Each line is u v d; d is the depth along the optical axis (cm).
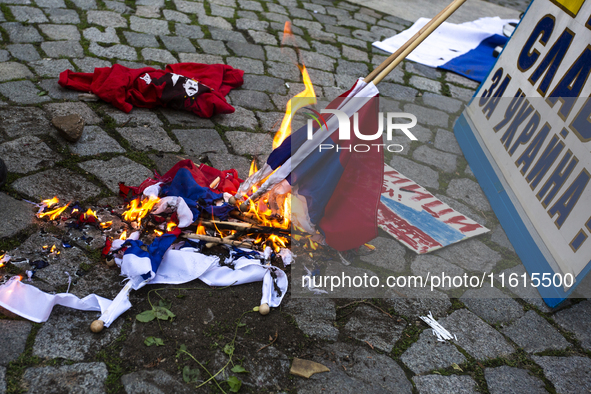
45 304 196
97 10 490
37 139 300
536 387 207
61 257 226
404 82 484
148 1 536
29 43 408
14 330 190
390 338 220
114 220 254
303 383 192
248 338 207
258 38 509
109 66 402
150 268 215
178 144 330
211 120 365
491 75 386
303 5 629
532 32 346
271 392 186
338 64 492
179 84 360
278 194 262
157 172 299
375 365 204
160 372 185
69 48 414
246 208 257
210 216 259
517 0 852
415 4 713
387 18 644
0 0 463
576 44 293
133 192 269
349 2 676
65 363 182
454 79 514
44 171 277
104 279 221
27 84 354
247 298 227
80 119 304
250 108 390
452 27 609
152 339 197
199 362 191
